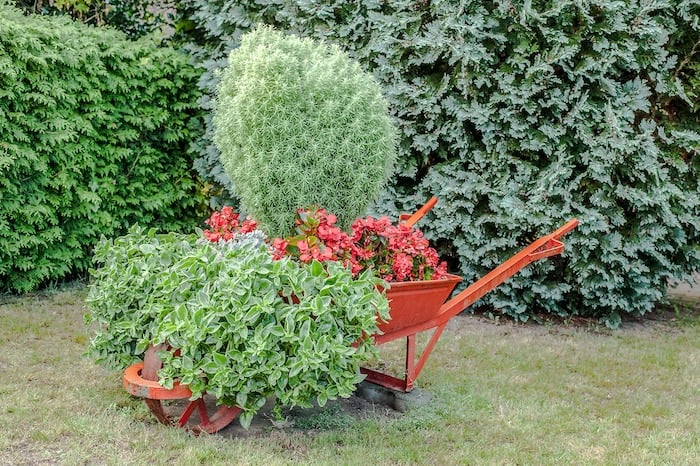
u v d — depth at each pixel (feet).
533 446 11.41
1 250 19.10
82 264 21.83
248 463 9.97
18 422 11.03
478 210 20.42
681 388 14.92
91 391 12.73
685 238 19.93
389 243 12.40
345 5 20.66
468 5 19.44
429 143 19.98
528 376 15.31
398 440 11.28
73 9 26.07
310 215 11.64
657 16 19.15
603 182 19.17
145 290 11.56
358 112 12.28
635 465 10.78
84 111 21.04
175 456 10.16
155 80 22.48
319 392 10.29
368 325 10.33
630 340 18.89
